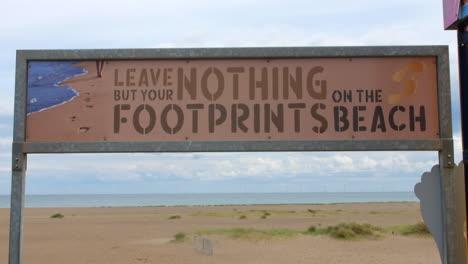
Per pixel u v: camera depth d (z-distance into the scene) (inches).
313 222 1328.7
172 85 199.5
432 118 195.5
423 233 935.7
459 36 184.5
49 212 2198.6
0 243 842.8
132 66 200.1
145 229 1125.7
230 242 852.6
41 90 196.5
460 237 187.2
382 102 197.0
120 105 197.9
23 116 192.7
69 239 922.1
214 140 195.6
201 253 733.3
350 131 196.2
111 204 5561.0
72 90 197.6
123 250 765.9
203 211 2162.9
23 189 189.9
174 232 1037.8
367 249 767.7
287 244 826.8
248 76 199.6
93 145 193.5
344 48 197.3
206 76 199.8
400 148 193.3
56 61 198.4
